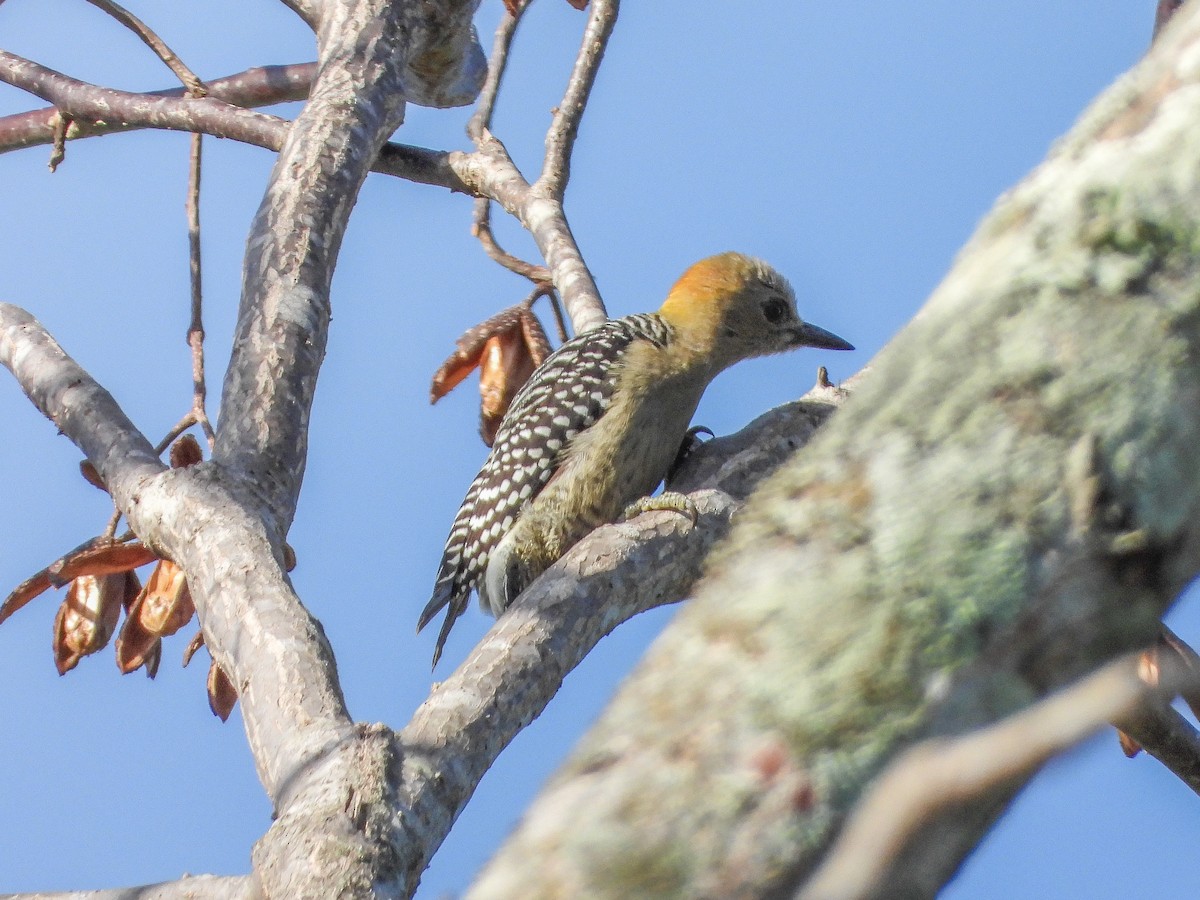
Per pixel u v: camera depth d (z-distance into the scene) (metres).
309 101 11.30
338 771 6.84
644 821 3.06
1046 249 3.35
